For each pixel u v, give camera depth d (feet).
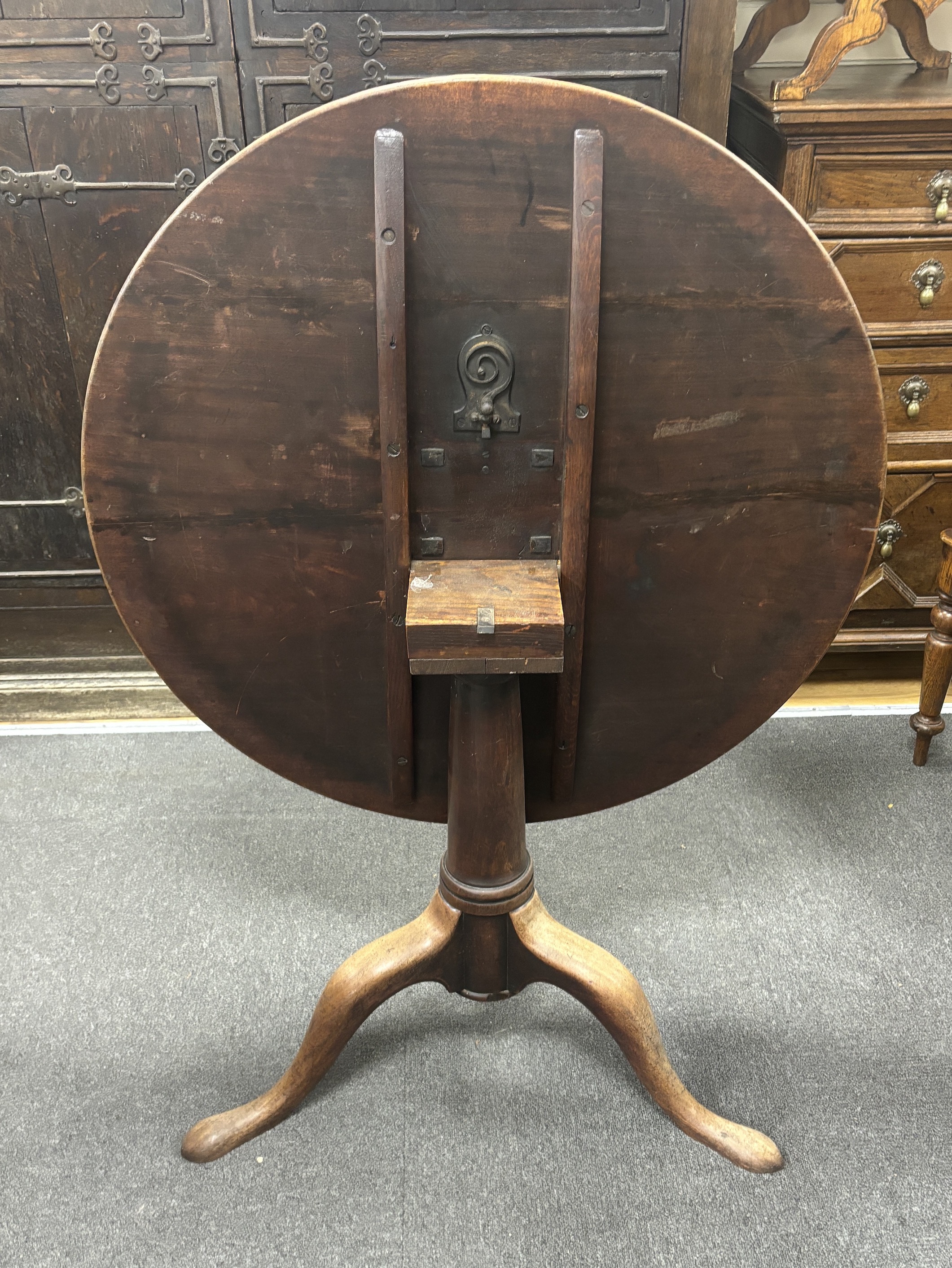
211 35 5.74
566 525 3.61
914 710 7.75
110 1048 5.19
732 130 7.33
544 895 6.11
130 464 3.56
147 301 3.29
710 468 3.59
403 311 3.24
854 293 6.61
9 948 5.79
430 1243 4.30
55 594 7.63
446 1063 5.10
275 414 3.49
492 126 3.04
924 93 6.26
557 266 3.24
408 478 3.57
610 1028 4.62
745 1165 4.54
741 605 3.88
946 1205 4.39
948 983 5.44
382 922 5.94
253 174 3.12
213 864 6.41
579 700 4.09
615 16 5.63
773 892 6.08
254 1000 5.46
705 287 3.28
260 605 3.89
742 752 7.30
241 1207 4.45
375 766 4.39
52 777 7.23
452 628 3.40
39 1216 4.43
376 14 5.67
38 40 5.78
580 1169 4.58
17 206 6.24
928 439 7.04
